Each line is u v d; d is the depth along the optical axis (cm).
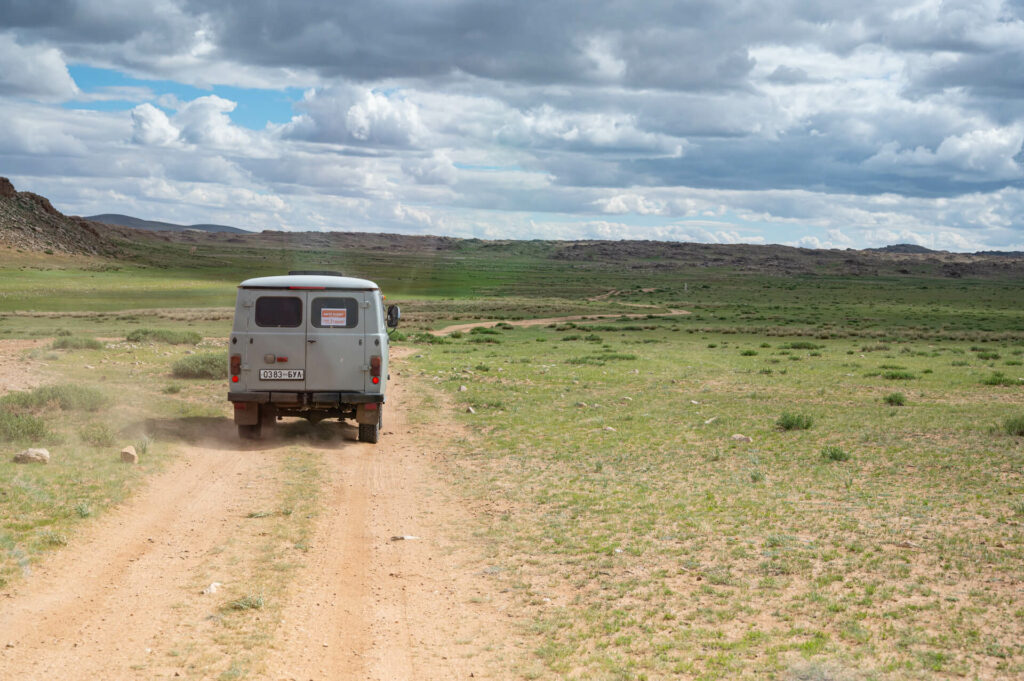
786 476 1137
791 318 7606
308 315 1366
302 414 1416
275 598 653
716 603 645
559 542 822
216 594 656
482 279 18838
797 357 3375
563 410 1811
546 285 16438
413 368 2680
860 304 11188
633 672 521
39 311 6925
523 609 644
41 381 1862
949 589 668
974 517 901
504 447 1370
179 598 645
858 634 573
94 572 693
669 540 821
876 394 2139
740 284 18700
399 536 845
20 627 571
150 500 945
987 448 1331
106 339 3403
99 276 14712
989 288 19400
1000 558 747
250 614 616
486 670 533
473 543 828
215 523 877
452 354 3381
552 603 656
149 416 1530
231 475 1116
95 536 785
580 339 4628
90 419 1423
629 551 785
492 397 1991
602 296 12800
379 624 614
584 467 1204
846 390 2222
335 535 851
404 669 535
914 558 751
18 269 15325
